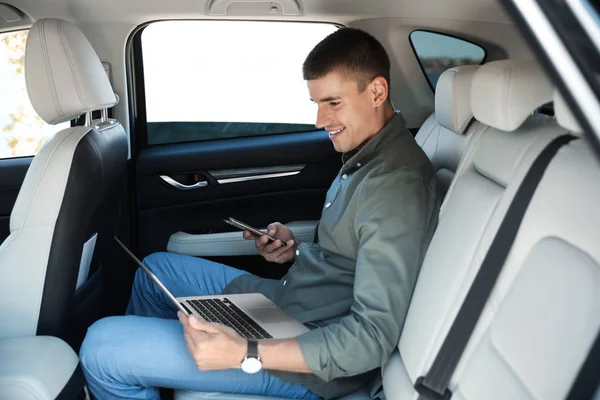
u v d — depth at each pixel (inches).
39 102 66.2
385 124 65.6
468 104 62.1
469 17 90.7
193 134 100.7
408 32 96.1
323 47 63.0
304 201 101.7
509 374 40.3
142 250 99.4
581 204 38.4
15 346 58.4
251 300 70.8
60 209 62.6
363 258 58.1
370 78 62.7
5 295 63.2
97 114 93.0
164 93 98.8
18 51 91.0
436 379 46.8
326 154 100.1
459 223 53.3
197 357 54.7
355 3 90.6
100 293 77.9
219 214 100.0
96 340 59.9
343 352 55.1
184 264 82.5
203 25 96.0
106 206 73.5
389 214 58.6
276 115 101.3
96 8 88.9
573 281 36.6
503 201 46.1
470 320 45.6
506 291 44.1
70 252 63.7
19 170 93.9
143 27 93.6
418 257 58.4
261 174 99.7
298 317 66.2
